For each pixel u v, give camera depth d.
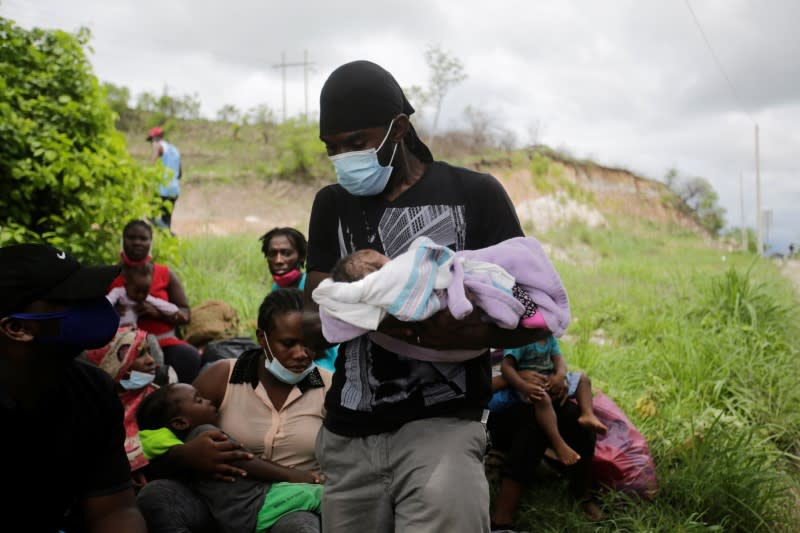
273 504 3.43
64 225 6.77
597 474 4.41
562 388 4.23
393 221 2.60
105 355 3.81
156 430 3.61
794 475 5.02
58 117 6.88
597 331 8.64
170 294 6.04
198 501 3.41
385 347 2.48
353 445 2.54
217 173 25.09
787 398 6.02
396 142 2.55
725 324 7.91
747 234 40.16
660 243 28.95
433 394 2.47
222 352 5.46
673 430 5.22
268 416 3.72
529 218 28.69
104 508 2.64
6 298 2.22
